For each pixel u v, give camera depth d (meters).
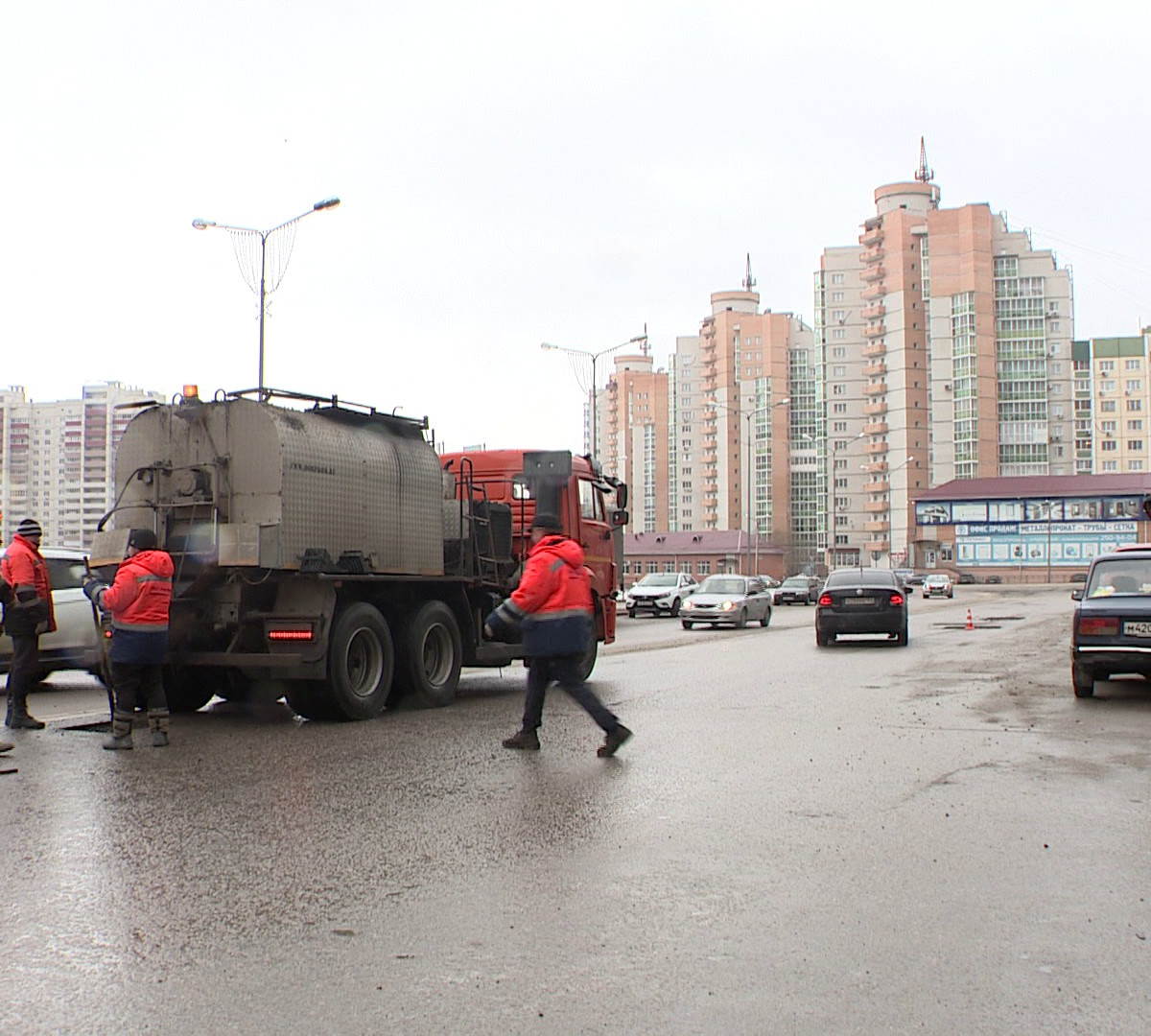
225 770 8.35
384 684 11.59
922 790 7.62
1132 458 153.00
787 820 6.74
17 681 10.40
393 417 12.20
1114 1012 3.90
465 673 17.62
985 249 123.50
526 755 9.06
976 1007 3.94
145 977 4.22
